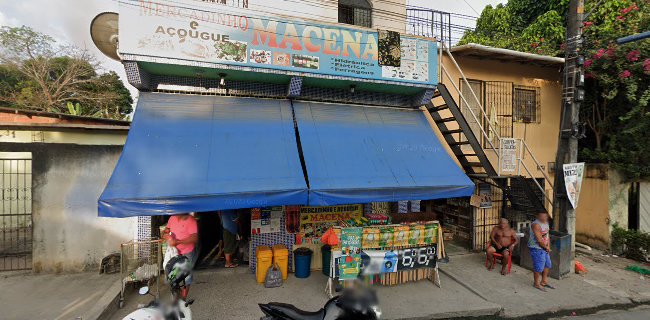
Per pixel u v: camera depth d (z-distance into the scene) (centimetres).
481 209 918
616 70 871
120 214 470
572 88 767
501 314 568
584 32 920
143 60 604
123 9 598
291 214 725
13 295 566
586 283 708
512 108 977
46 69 2016
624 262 864
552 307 590
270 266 655
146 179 503
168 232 575
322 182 573
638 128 862
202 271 699
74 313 504
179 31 622
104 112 2050
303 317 412
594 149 1052
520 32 1334
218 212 813
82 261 680
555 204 794
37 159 666
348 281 589
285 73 681
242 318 513
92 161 686
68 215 675
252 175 551
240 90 719
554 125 1020
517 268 782
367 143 686
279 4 803
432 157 701
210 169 543
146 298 573
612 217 945
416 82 775
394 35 759
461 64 924
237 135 617
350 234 600
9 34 1948
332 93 782
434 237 656
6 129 655
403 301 588
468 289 651
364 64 735
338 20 940
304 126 680
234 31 650
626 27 866
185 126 606
